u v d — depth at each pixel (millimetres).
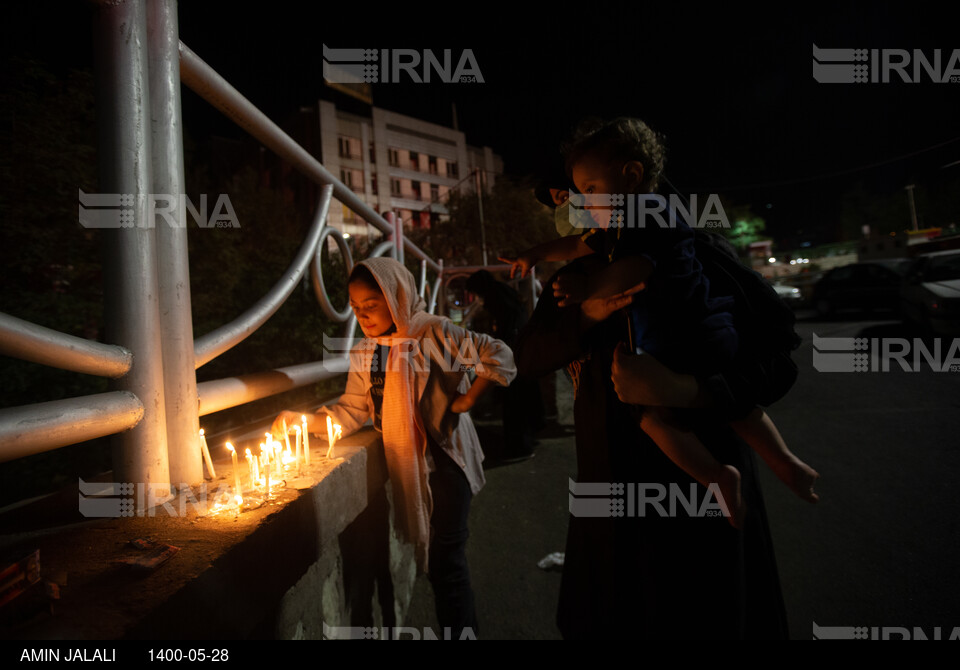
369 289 2148
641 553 1178
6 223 5188
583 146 1222
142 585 904
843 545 3141
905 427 5301
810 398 6816
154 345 1286
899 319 15258
